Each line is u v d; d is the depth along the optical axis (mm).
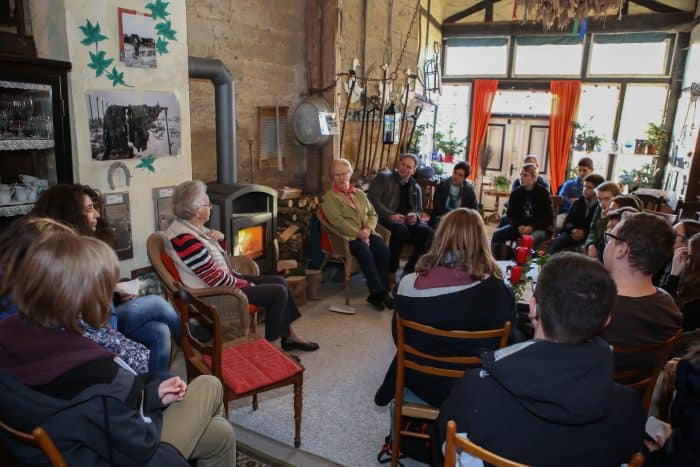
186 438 1453
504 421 1041
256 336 2432
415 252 4465
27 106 2436
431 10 7422
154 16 2916
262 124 4453
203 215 2572
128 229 2926
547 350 1017
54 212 2072
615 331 1545
